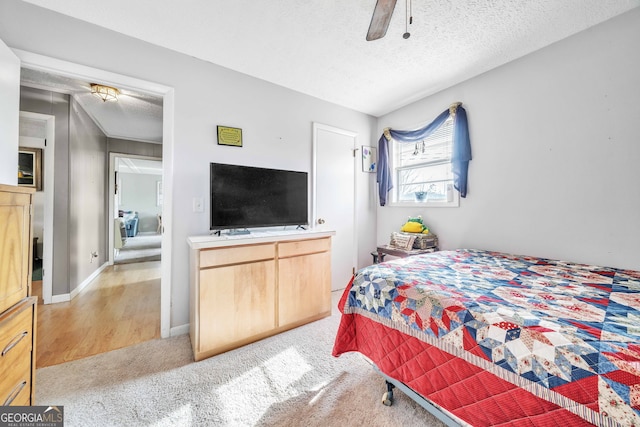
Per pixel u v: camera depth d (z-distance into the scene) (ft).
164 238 6.71
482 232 7.88
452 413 3.16
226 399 4.49
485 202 7.79
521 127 6.99
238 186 7.04
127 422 3.98
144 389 4.71
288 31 6.07
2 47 4.53
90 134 11.39
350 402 4.42
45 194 8.80
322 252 7.81
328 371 5.29
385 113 11.19
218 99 7.44
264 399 4.50
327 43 6.51
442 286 4.07
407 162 10.53
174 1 5.16
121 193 29.86
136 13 5.49
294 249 7.18
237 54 6.96
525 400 2.54
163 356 5.78
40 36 5.30
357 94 9.36
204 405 4.35
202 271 5.69
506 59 7.13
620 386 2.05
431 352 3.48
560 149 6.31
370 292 4.56
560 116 6.31
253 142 8.08
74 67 5.59
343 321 4.80
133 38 6.25
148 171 29.99
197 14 5.52
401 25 5.80
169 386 4.80
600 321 2.82
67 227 9.16
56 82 8.27
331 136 10.12
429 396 3.41
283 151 8.77
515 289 3.95
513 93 7.16
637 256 5.30
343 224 10.62
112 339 6.50
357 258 11.05
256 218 7.38
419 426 3.89
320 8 5.36
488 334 2.93
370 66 7.53
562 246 6.30
